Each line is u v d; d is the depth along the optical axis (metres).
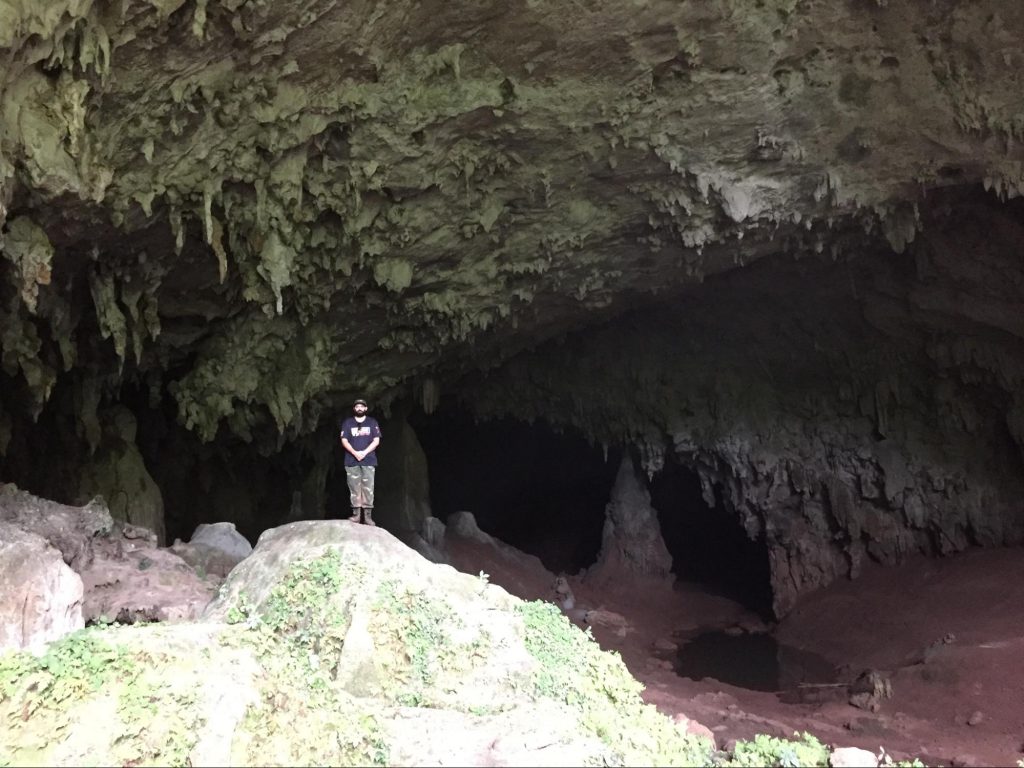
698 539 26.50
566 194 12.80
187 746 6.22
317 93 9.92
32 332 10.73
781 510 20.58
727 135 11.84
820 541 20.03
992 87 11.23
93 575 10.38
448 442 29.86
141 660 6.94
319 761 6.52
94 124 8.80
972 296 15.69
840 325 18.12
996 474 17.44
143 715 6.40
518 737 7.02
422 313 14.70
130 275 11.41
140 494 14.03
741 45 10.52
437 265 13.62
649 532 23.16
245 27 8.59
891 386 18.45
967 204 14.02
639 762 7.05
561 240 13.72
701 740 8.12
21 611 7.98
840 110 11.69
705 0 9.84
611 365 20.97
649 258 14.82
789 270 16.84
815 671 15.98
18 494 11.20
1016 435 16.59
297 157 10.63
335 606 8.15
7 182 8.29
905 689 12.70
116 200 9.81
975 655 12.65
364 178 11.30
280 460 19.38
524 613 9.27
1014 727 10.59
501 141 11.49
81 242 10.29
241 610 8.47
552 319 17.08
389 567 8.62
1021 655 12.26
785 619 19.70
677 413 21.12
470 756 6.74
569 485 30.75
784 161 12.45
